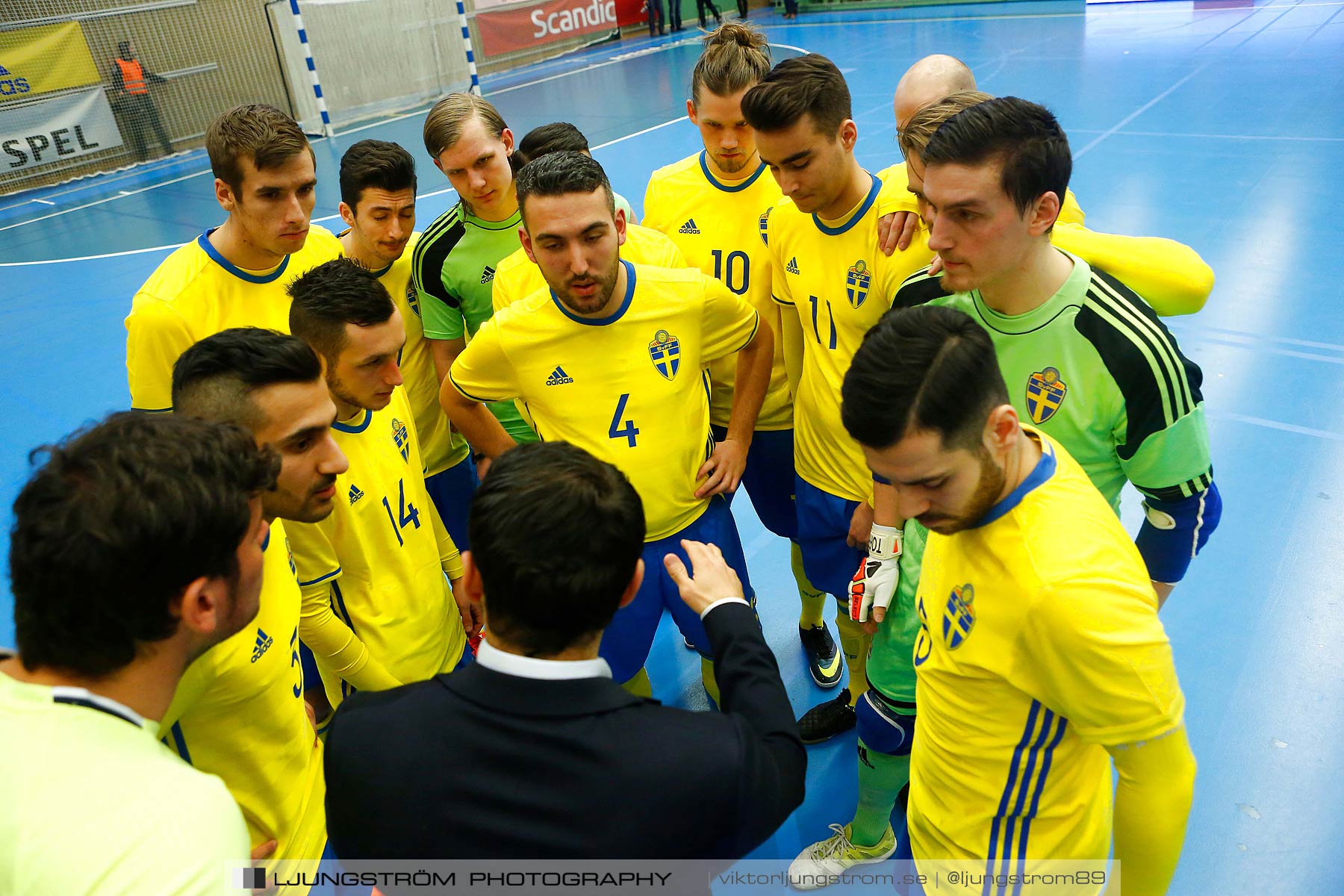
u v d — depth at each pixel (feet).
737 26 9.96
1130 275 6.22
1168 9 55.62
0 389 20.47
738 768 3.88
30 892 3.18
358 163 9.73
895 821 8.75
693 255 10.91
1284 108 31.24
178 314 8.86
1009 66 43.75
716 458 8.53
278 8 47.96
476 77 55.16
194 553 3.70
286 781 6.41
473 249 10.68
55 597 3.52
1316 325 16.69
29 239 33.42
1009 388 6.10
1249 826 8.04
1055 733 4.93
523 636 3.95
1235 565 11.21
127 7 44.57
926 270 7.06
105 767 3.48
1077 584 4.25
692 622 8.39
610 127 40.93
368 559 7.57
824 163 7.48
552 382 7.88
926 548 5.96
